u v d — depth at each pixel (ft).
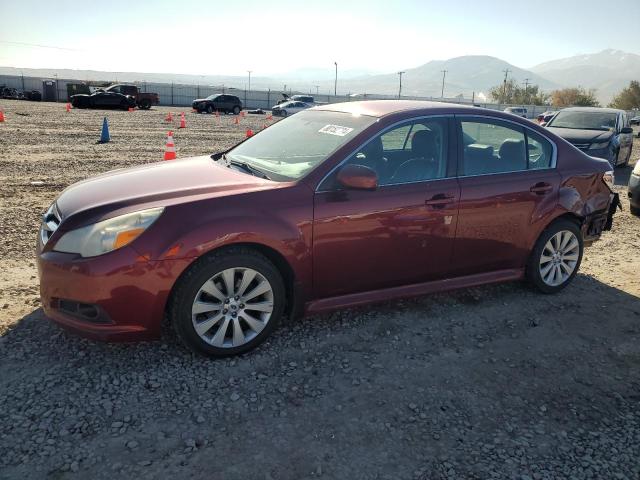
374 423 9.45
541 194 14.61
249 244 11.02
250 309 11.32
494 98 430.20
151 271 10.07
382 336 12.65
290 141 13.79
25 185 27.63
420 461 8.57
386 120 12.87
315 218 11.48
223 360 11.20
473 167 13.78
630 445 9.23
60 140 49.73
